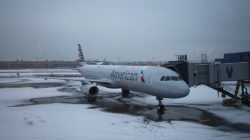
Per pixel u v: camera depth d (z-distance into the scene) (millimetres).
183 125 20375
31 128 19688
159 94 25469
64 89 48688
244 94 31484
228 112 25141
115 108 27750
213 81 28953
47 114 24719
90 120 22172
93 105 29750
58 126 20250
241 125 20328
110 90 43781
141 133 18250
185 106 28438
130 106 28812
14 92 43812
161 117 23203
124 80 31641
